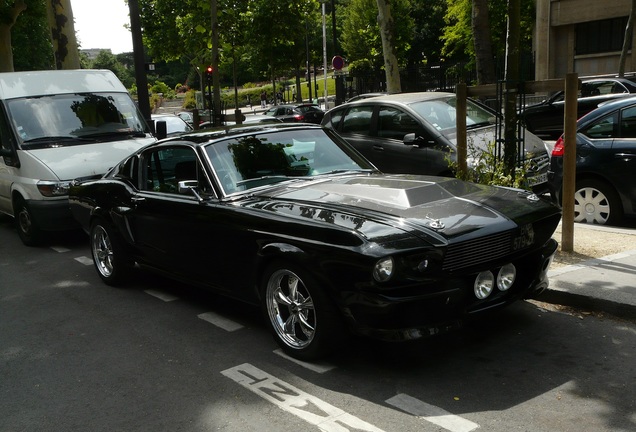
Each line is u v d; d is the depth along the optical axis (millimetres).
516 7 6902
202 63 14570
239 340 5168
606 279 5598
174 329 5543
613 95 15656
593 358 4359
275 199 5016
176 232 5691
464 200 4699
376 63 50219
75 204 7477
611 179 7852
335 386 4180
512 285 4473
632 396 3811
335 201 4727
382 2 15930
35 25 45938
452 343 4738
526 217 4496
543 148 8969
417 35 54094
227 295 5344
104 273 7160
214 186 5312
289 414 3855
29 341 5523
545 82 6820
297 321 4637
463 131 7367
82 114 9953
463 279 4148
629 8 27906
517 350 4555
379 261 3912
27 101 9781
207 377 4488
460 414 3707
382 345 4781
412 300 3949
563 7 30344
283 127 5984
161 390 4336
